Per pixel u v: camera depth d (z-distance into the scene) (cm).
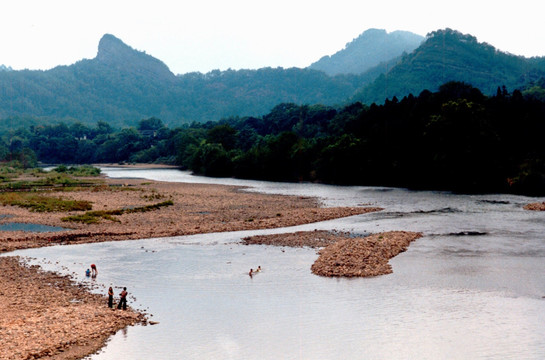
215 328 3378
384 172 14500
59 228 7156
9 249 5803
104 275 4669
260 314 3625
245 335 3259
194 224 7475
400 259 5147
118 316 3531
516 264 4900
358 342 3138
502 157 12475
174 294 4094
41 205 9156
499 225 7094
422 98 15275
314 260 5166
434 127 12925
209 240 6319
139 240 6369
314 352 3012
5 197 10488
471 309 3672
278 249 5722
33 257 5425
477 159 12356
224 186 14438
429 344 3097
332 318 3531
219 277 4575
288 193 12250
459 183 12588
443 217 7931
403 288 4181
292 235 6519
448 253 5388
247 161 18738
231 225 7350
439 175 12950
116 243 6175
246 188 13812
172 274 4684
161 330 3344
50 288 4241
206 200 10456
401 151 14088
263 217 8112
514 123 13438
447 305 3759
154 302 3906
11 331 3167
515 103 13925
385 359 2919
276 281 4425
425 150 13438
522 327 3334
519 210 8644
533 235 6322
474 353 2970
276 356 2962
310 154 17325
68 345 3044
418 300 3878
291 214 8325
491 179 12256
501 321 3441
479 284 4269
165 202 9606
